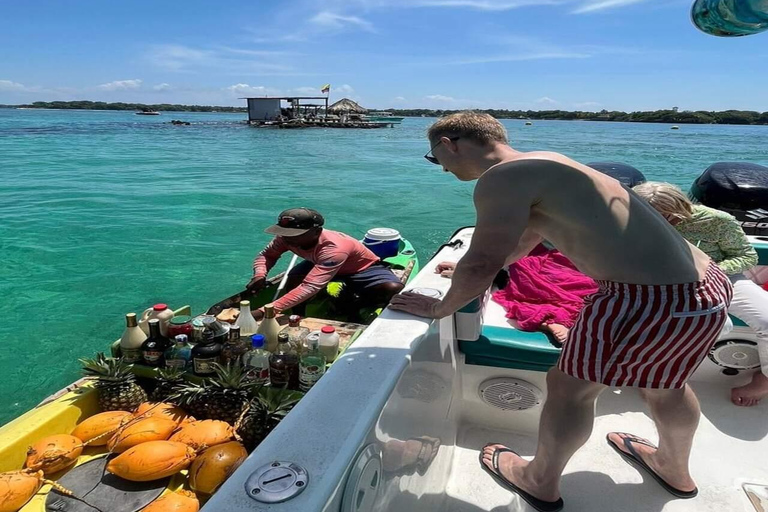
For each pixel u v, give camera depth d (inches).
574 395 71.4
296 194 593.9
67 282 300.0
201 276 316.5
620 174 164.1
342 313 176.1
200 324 113.3
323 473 38.5
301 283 165.8
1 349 221.6
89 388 106.4
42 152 975.6
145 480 86.3
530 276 114.9
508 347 91.7
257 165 864.9
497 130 69.9
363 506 45.2
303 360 103.1
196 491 85.3
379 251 229.5
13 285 293.3
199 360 107.1
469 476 88.7
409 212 513.3
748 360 111.5
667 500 84.4
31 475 85.4
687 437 77.6
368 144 1405.0
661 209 108.3
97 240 383.9
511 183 62.4
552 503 80.4
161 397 106.2
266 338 117.3
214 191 598.5
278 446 41.5
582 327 67.8
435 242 410.3
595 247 63.2
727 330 105.2
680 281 63.2
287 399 99.9
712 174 166.7
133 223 437.4
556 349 89.6
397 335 63.0
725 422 104.4
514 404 97.2
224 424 96.8
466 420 102.0
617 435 95.1
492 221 63.1
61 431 98.7
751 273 139.5
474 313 89.4
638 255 62.7
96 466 91.9
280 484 36.8
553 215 63.8
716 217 109.7
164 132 1769.2
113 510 82.7
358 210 518.0
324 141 1498.5
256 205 526.6
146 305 272.1
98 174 708.0
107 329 243.4
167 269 326.6
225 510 34.7
